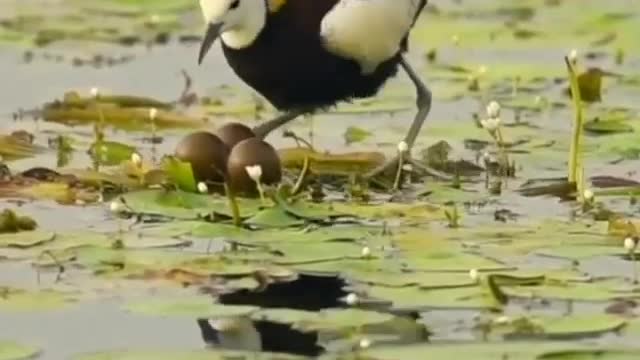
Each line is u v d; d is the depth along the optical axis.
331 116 15.39
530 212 12.38
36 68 17.20
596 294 10.45
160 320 10.16
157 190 12.52
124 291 10.56
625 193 12.90
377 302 10.30
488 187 13.12
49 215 12.14
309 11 13.22
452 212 12.26
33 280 10.77
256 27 13.20
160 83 16.67
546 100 15.80
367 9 13.21
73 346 9.78
